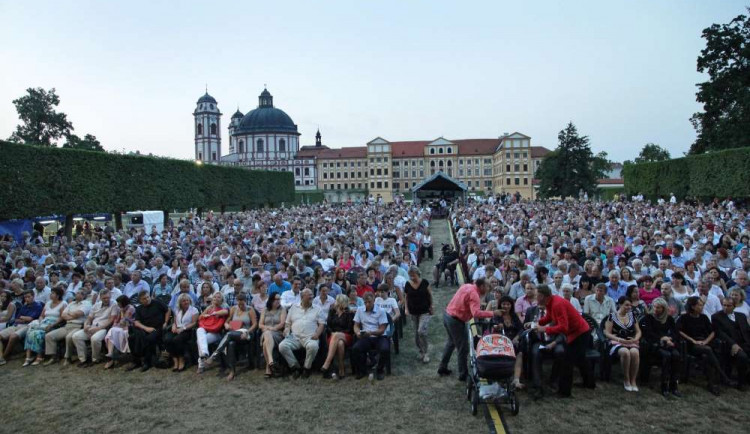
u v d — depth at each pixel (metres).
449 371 10.89
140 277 14.46
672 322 9.95
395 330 12.35
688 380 10.09
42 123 78.06
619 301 10.23
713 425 8.18
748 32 50.78
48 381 10.99
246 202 67.00
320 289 11.97
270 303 11.52
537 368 9.48
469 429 8.23
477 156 148.88
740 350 9.55
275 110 156.62
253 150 154.88
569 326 9.40
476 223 31.39
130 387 10.52
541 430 8.09
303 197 128.62
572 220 28.31
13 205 29.92
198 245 20.22
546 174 93.94
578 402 9.16
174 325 11.70
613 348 9.88
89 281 13.10
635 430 8.04
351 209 47.91
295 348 10.92
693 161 48.91
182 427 8.59
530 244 18.58
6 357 12.52
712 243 17.06
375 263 14.80
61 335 12.29
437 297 18.64
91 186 35.81
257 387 10.36
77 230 40.12
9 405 9.70
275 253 17.98
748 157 41.00
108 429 8.59
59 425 8.78
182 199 48.53
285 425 8.55
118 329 11.91
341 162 152.00
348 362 11.96
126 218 52.59
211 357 11.01
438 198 67.81
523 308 11.30
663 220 26.23
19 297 13.57
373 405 9.30
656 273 12.80
